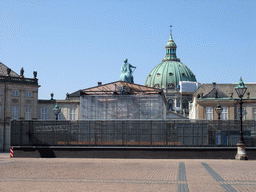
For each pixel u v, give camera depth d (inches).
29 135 2310.5
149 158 2194.9
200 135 2192.4
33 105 4146.2
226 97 4190.5
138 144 2224.4
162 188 919.0
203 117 4067.4
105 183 1017.5
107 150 2234.3
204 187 932.0
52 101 4298.7
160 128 2229.3
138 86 3472.0
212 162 1791.3
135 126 2251.5
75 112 4320.9
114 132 2260.1
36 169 1423.5
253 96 4473.4
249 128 2174.0
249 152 2133.4
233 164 1647.4
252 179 1087.6
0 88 3969.0
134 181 1055.0
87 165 1622.8
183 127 2210.9
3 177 1157.1
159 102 3390.7
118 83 3499.0
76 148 2265.0
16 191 877.2
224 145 2165.4
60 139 2289.6
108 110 3447.3
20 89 4067.4
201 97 4165.8
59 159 2078.0
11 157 2298.2
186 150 2175.2
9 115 3981.3
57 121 2300.7
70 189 909.2
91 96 3476.9
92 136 2269.9
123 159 2086.6
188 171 1331.2
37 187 943.0
